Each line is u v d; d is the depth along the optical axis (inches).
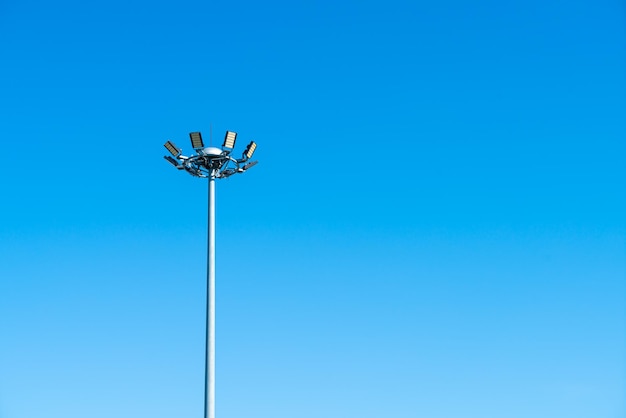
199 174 4515.3
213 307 4421.8
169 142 4456.2
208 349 4377.5
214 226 4485.7
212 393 4347.9
